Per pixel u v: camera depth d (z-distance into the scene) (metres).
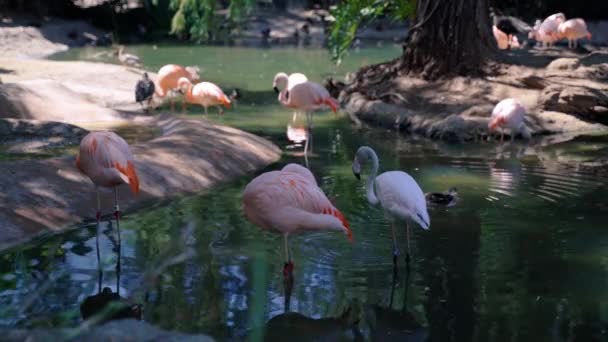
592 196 6.79
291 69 16.30
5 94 10.31
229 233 5.69
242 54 19.03
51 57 18.03
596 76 11.38
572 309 4.35
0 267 4.91
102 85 13.24
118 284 4.64
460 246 5.42
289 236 5.61
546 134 10.16
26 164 6.66
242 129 10.11
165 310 4.28
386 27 23.77
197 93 10.98
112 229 5.79
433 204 6.48
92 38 21.44
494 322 4.18
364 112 11.33
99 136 5.36
